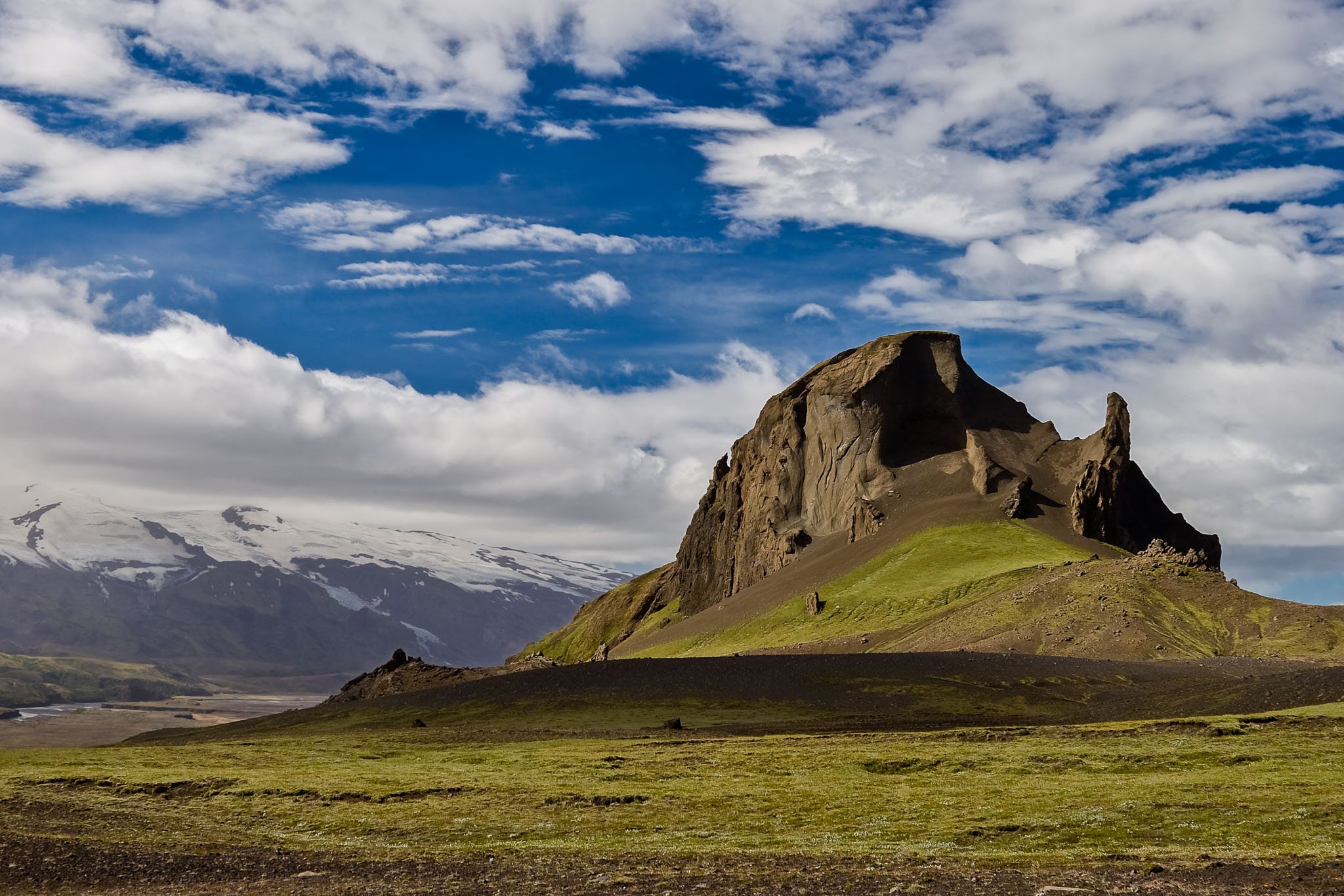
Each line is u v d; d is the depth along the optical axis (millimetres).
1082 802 52500
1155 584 149000
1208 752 62438
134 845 52500
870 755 70750
